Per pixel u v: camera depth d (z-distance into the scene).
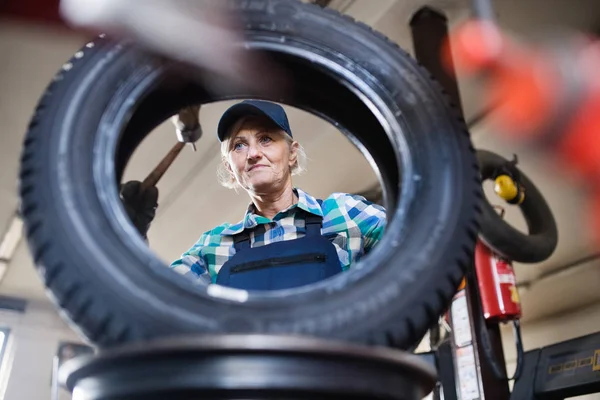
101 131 0.83
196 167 3.85
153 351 0.64
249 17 0.93
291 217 1.32
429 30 2.76
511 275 2.38
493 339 2.28
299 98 1.14
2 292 5.27
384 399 0.70
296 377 0.65
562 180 3.23
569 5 2.78
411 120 0.92
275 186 1.37
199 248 1.34
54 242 0.74
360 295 0.76
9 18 0.66
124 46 0.88
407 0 2.79
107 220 0.77
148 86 0.89
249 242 1.32
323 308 0.74
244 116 1.41
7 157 3.67
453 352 2.21
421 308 0.77
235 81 1.04
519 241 2.43
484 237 2.34
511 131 3.10
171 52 0.88
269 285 1.08
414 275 0.79
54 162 0.79
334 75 0.97
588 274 3.70
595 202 3.25
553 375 2.36
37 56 3.00
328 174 3.98
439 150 0.90
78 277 0.72
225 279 1.12
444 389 2.24
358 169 3.90
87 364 0.69
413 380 0.74
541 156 3.11
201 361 0.65
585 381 2.21
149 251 0.77
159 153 3.62
